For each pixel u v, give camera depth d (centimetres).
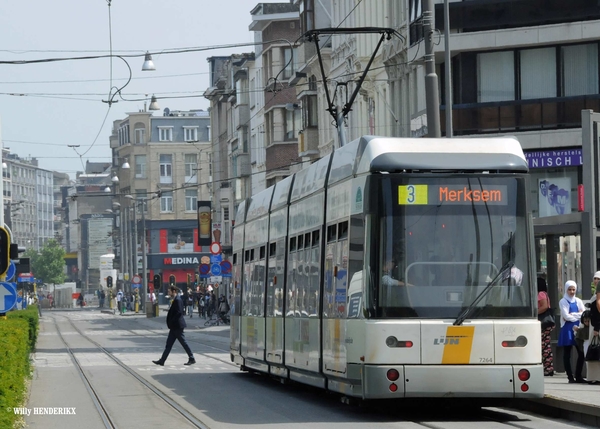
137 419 2309
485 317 2117
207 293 9762
